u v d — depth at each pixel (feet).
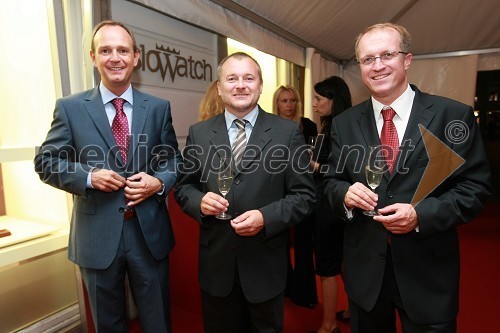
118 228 4.78
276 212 4.29
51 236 6.01
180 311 7.86
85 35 6.01
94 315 4.99
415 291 3.92
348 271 4.44
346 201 4.17
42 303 6.59
